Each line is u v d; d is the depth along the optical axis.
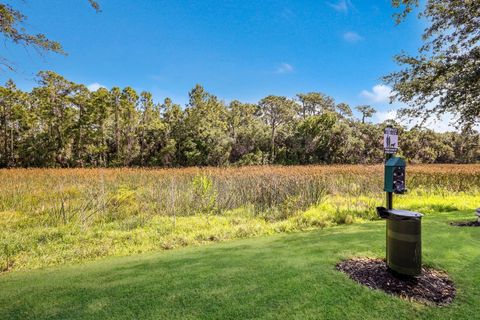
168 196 8.37
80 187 10.64
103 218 6.98
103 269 3.34
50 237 5.39
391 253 2.71
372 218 6.52
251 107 39.00
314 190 8.88
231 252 3.83
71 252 4.45
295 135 35.22
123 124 32.06
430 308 2.18
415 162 30.50
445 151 31.20
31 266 3.82
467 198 8.72
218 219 6.93
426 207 7.40
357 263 3.08
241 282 2.67
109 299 2.42
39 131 31.67
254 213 7.59
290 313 2.12
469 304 2.24
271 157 33.81
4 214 7.20
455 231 4.45
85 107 30.92
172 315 2.14
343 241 4.05
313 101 47.16
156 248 4.63
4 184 10.83
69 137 30.72
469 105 7.08
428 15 7.13
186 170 15.84
